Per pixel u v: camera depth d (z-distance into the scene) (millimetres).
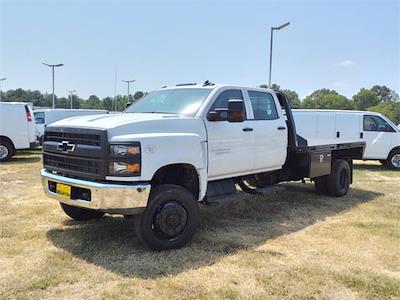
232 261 4773
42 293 3885
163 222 4953
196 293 3928
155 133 5023
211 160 5742
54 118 19641
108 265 4566
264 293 3955
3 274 4285
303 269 4547
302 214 7160
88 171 4824
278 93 7531
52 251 4969
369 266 4719
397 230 6184
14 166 12867
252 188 6969
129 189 4645
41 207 7199
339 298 3906
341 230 6168
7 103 14195
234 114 5695
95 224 6168
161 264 4621
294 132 7578
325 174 8312
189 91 6215
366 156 14328
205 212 7188
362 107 89688
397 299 3910
